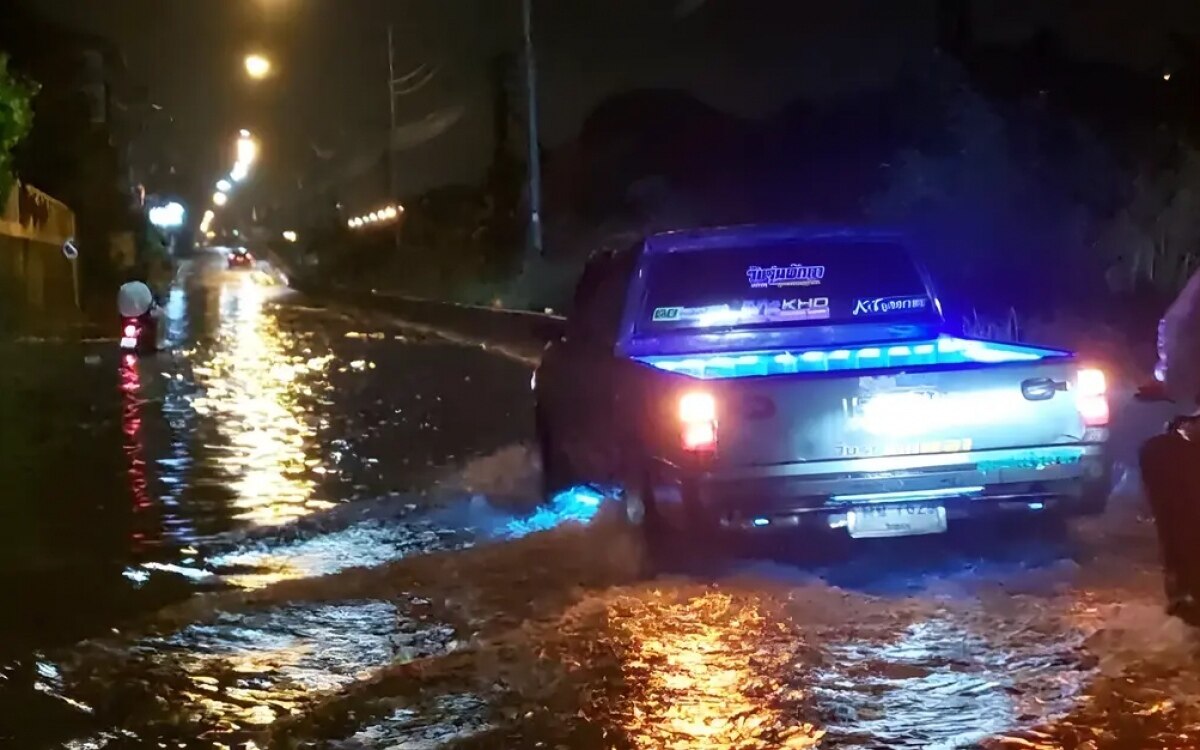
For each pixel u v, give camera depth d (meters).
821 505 5.40
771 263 6.90
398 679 4.55
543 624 5.14
